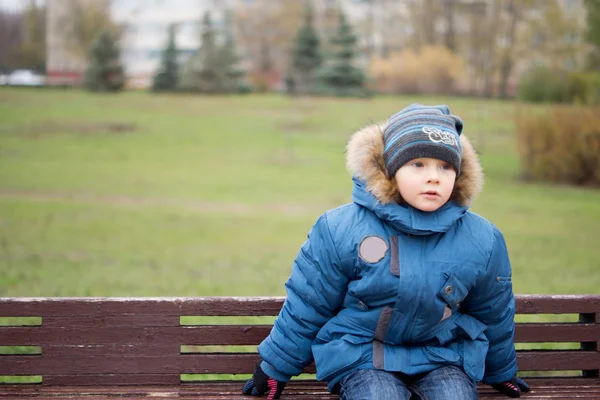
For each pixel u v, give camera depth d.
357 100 31.70
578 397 2.96
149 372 2.99
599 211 13.33
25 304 2.94
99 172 18.20
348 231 2.67
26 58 39.09
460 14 34.47
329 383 2.73
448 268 2.62
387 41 37.16
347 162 2.76
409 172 2.62
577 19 28.48
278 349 2.73
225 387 3.00
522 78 26.00
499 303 2.74
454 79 32.84
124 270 8.49
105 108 28.91
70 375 2.97
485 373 2.91
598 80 20.42
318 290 2.69
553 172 16.50
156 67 37.72
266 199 15.32
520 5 30.55
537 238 10.77
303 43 33.09
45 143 22.12
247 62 39.09
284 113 28.77
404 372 2.63
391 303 2.62
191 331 3.00
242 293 7.20
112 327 2.98
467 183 2.71
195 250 10.12
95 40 34.47
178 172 18.56
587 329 3.14
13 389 2.94
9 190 15.45
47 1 39.31
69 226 11.82
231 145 22.84
